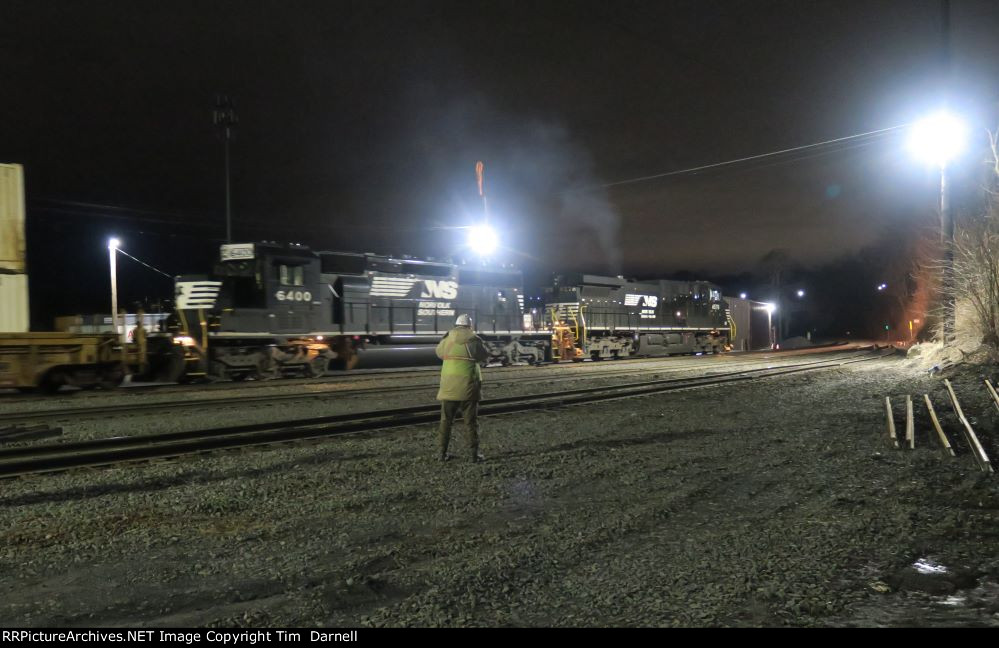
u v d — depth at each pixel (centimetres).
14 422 1202
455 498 641
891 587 415
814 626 361
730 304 4709
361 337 2316
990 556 472
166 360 1911
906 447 872
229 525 562
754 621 366
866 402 1358
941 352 2256
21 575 448
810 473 734
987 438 937
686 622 365
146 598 409
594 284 3284
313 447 909
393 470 766
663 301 3781
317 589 417
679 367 2642
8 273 1530
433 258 2603
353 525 555
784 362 3048
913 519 554
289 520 571
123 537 526
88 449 909
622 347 3441
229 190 3038
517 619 373
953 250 2147
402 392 1670
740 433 1002
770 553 473
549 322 3173
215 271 2111
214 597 410
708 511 595
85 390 1773
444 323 2561
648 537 520
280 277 2086
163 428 1123
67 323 3416
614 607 386
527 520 568
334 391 1691
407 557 475
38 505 632
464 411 816
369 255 2367
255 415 1268
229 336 1967
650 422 1120
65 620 379
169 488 699
